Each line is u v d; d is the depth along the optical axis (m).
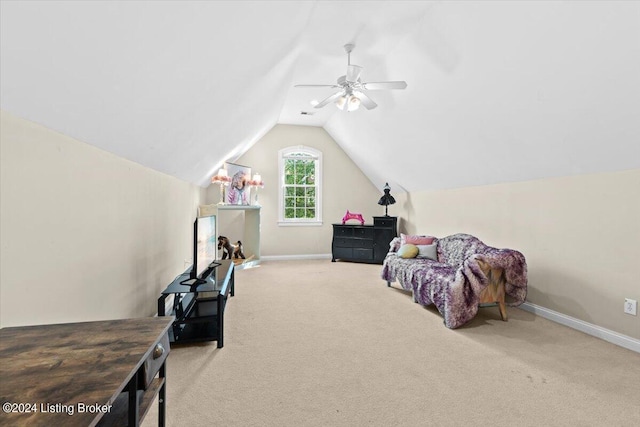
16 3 0.74
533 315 3.16
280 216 6.33
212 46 1.71
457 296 2.78
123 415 0.97
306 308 3.31
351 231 6.03
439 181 4.77
